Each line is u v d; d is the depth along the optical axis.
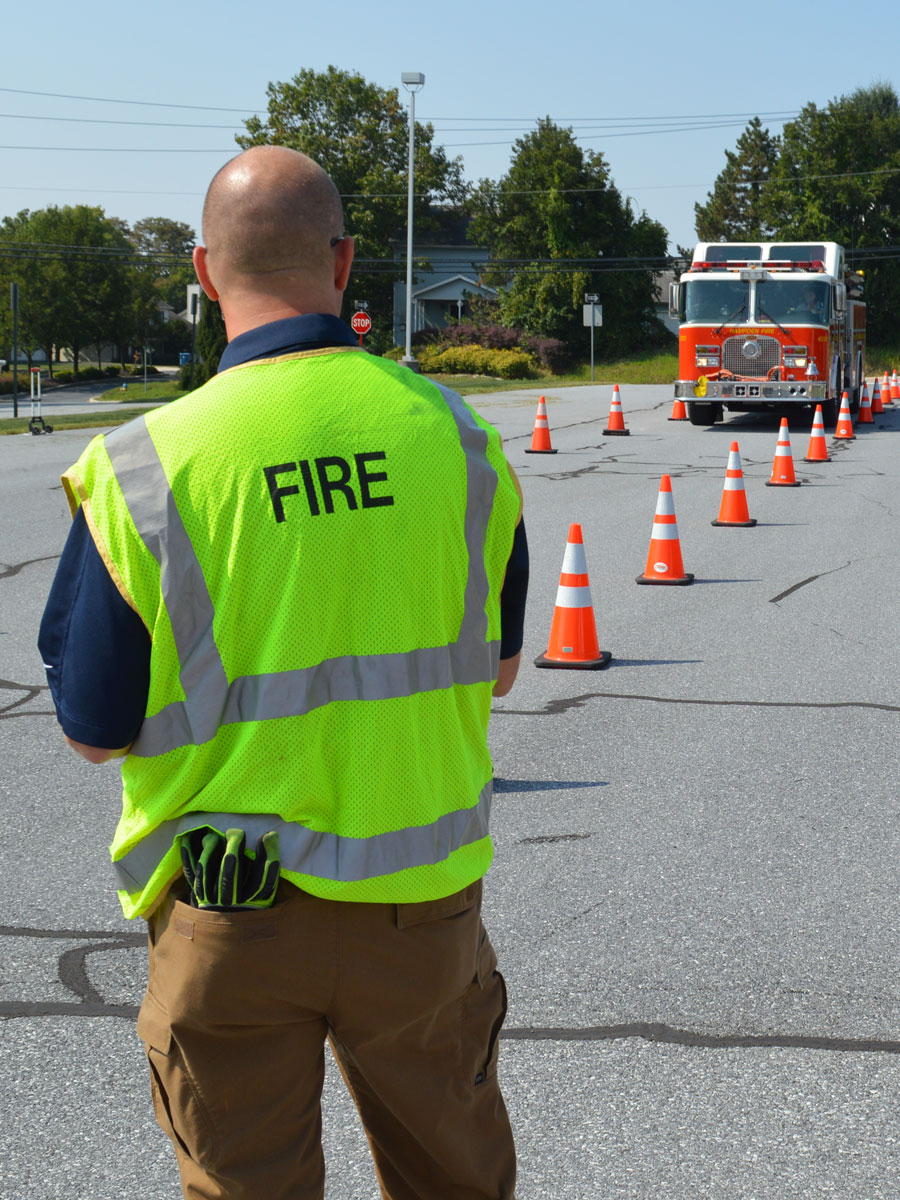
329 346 1.84
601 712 6.18
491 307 66.38
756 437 21.06
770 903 4.05
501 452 1.95
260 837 1.70
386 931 1.77
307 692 1.72
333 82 68.19
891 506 13.03
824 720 6.03
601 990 3.50
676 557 9.20
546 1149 2.80
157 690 1.72
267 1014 1.75
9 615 8.11
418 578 1.79
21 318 86.00
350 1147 2.84
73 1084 3.07
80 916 3.97
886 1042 3.23
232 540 1.70
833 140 64.00
